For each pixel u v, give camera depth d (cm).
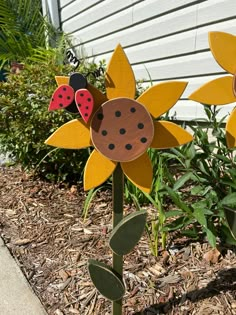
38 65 253
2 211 228
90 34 401
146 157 101
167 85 96
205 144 167
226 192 163
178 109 279
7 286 151
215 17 228
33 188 261
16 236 194
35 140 239
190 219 150
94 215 210
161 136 100
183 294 134
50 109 94
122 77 93
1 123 242
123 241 99
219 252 155
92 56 405
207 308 126
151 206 208
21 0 493
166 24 273
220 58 92
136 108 93
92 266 104
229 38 91
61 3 467
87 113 92
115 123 94
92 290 143
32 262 168
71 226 198
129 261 157
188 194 196
